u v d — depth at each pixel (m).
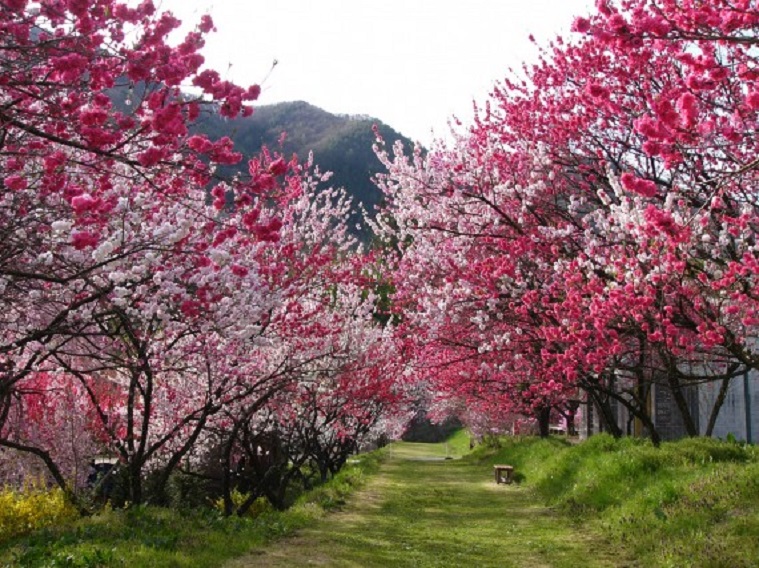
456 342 14.63
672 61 10.25
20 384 12.19
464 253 13.69
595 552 9.26
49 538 8.52
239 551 8.87
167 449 13.54
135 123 5.56
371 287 17.58
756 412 18.30
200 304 9.30
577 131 12.02
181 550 8.19
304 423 17.88
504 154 13.15
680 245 8.55
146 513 10.09
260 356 13.69
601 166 12.30
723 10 5.44
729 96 8.29
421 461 32.84
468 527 12.14
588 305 10.18
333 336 16.55
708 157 8.27
